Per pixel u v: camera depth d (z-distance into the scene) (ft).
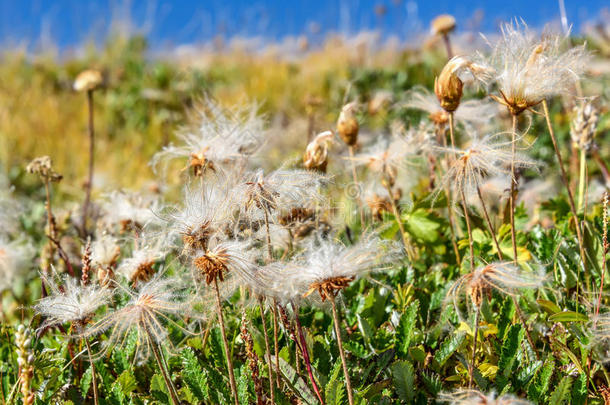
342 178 2.04
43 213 2.43
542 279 1.43
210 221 1.44
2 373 1.67
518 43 1.56
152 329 1.45
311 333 1.63
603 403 1.51
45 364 1.58
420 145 1.88
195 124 1.98
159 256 1.69
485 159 1.57
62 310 1.49
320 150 1.63
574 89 1.91
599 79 2.50
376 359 1.60
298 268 1.40
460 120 1.89
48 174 1.92
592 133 1.90
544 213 2.08
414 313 1.60
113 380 1.63
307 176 1.52
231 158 1.70
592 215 1.88
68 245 2.13
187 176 1.69
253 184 1.48
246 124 1.79
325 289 1.39
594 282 1.71
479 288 1.43
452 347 1.56
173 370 1.65
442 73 1.56
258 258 1.55
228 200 1.47
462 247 1.84
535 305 1.66
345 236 1.89
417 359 1.57
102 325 1.48
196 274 1.49
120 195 2.00
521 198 2.19
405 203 1.93
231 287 1.50
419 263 1.88
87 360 1.63
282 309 1.50
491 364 1.57
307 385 1.52
